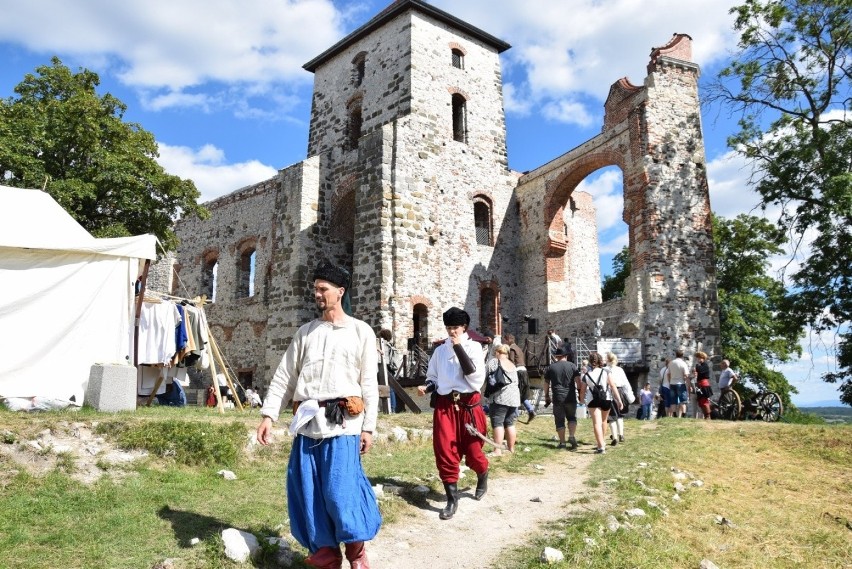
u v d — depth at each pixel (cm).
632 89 2117
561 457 933
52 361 973
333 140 2536
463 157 2320
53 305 987
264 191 2730
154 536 462
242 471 685
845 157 1870
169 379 1414
